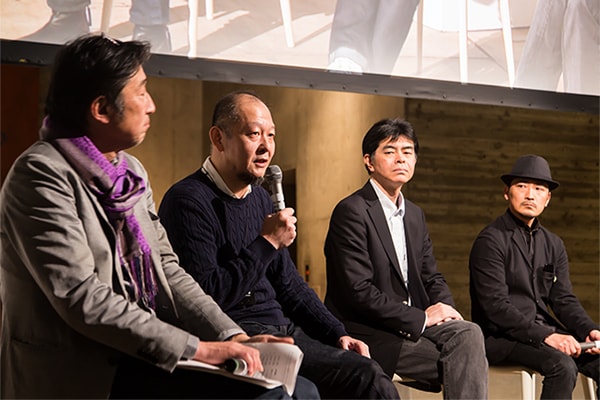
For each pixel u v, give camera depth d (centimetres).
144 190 191
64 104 181
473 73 391
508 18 388
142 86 187
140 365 178
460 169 638
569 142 674
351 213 305
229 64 353
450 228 632
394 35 375
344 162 748
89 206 177
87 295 166
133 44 186
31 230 168
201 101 1016
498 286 334
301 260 853
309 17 364
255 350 174
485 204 642
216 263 242
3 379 177
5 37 319
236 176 253
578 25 404
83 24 327
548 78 402
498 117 652
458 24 383
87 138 182
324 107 794
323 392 234
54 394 171
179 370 178
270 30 358
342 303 304
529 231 350
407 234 315
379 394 227
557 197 674
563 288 351
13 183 171
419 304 310
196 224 243
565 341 315
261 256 234
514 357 321
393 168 311
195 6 344
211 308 199
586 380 336
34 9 322
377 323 294
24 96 852
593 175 679
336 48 367
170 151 996
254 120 252
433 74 381
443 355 278
